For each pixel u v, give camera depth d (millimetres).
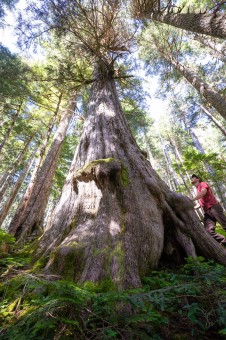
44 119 13984
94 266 2117
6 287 2059
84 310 1523
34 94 10492
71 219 2998
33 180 9805
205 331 1663
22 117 12945
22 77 8727
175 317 1809
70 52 7461
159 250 2816
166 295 1805
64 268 2188
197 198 4086
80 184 3334
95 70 7676
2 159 18000
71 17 6207
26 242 5828
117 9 7215
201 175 9594
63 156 16922
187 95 13984
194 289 1802
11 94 9406
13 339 1299
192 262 2465
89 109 5543
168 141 24156
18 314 1638
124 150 3947
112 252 2295
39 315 1391
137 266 2340
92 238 2449
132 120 12000
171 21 6414
